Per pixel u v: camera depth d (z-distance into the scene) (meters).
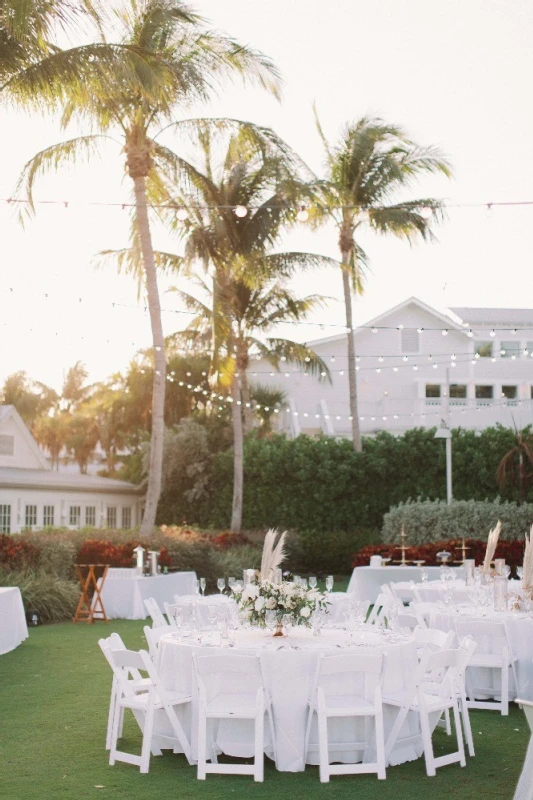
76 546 18.83
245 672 6.84
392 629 8.38
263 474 28.19
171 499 30.66
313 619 7.88
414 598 13.65
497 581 10.28
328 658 6.74
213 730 7.09
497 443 27.12
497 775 6.84
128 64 14.93
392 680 7.20
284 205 23.52
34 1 13.80
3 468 28.41
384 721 7.09
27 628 15.37
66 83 14.82
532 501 26.53
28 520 27.39
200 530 26.98
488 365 33.75
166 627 8.52
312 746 7.00
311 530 27.77
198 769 6.68
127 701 7.18
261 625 7.79
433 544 19.50
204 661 6.77
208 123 19.81
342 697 6.98
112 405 38.91
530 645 9.31
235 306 27.67
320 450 27.91
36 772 6.80
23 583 16.42
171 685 7.42
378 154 26.78
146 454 30.56
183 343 29.34
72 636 14.35
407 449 27.55
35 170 18.14
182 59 18.59
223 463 29.39
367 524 27.73
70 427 46.19
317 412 33.88
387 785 6.54
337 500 27.91
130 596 16.98
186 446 30.08
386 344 33.84
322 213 23.95
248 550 24.23
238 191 23.73
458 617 9.74
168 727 7.41
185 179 21.31
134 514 32.34
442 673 8.19
